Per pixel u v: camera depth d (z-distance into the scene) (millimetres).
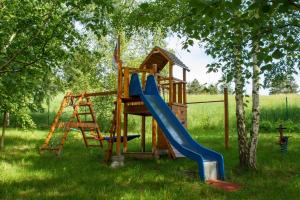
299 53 8305
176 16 10367
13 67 9375
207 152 12078
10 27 9234
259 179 11023
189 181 10367
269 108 36438
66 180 10000
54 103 46031
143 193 8609
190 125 32719
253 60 11312
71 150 16938
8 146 17609
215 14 4230
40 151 15539
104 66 28469
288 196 8727
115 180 10148
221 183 10344
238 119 12711
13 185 9320
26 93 14727
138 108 14391
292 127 26594
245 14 5391
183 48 7355
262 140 20641
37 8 9266
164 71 29641
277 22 7652
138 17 6062
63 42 9516
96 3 8867
